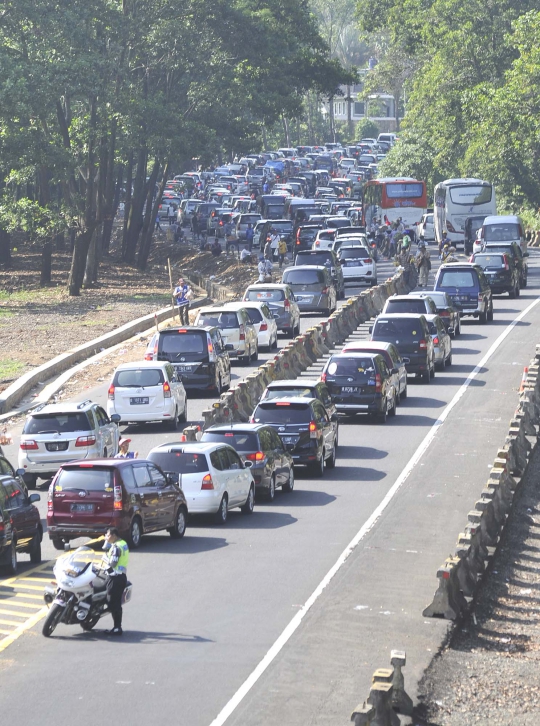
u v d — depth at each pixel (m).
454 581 53.50
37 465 82.38
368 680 43.12
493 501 67.69
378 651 46.75
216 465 71.38
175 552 63.62
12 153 176.25
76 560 48.38
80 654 45.84
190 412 108.12
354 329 149.00
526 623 54.50
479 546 61.44
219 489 70.56
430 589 55.88
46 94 173.12
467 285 150.25
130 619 50.81
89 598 47.84
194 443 73.25
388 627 49.97
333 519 71.25
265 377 109.94
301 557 61.88
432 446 92.12
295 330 148.12
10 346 145.88
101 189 199.12
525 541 70.00
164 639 47.75
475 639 51.31
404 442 93.94
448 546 64.25
